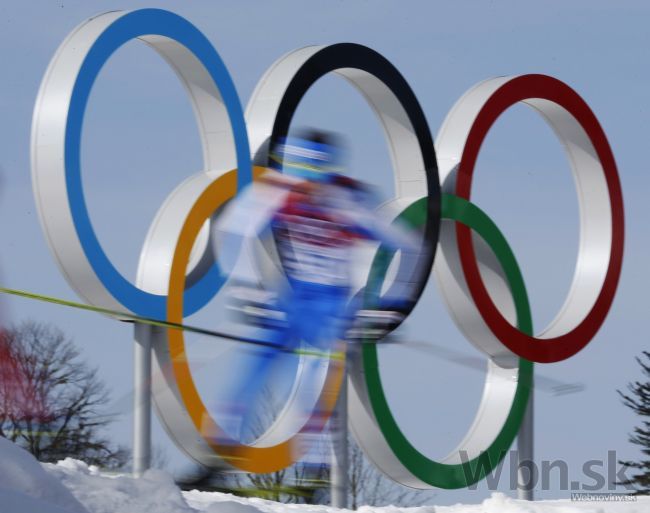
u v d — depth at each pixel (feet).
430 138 176.55
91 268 138.62
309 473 162.71
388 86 173.17
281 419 160.76
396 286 169.68
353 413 169.07
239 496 148.97
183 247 147.13
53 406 285.02
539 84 195.72
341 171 147.13
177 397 145.38
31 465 84.53
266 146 158.71
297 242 146.92
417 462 173.47
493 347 185.68
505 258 188.75
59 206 138.62
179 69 156.66
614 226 204.13
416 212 170.71
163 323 131.54
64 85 139.95
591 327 199.82
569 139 204.64
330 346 151.94
